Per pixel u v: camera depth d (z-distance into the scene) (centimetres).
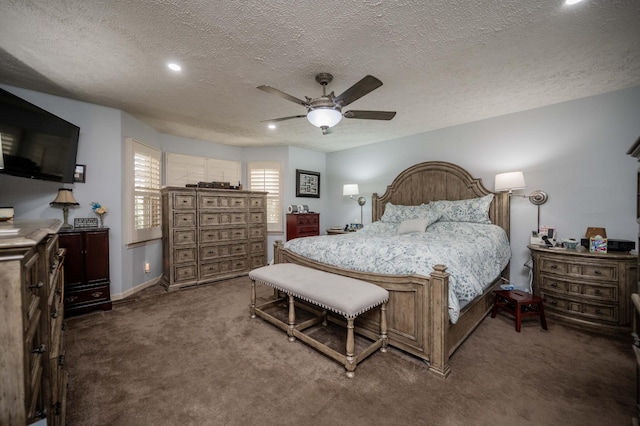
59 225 157
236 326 260
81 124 307
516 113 341
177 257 380
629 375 182
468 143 383
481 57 217
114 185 331
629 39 193
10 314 78
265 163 544
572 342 228
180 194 383
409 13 164
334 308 191
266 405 154
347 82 259
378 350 214
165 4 157
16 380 78
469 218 349
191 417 146
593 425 140
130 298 340
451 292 190
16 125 217
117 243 334
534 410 150
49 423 111
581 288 261
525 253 336
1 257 77
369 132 435
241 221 446
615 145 281
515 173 314
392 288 210
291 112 344
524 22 174
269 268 274
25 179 281
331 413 148
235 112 345
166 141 453
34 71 240
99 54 212
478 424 140
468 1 155
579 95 292
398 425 139
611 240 263
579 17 169
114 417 145
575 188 303
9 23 174
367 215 521
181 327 258
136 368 191
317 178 586
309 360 201
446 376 180
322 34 186
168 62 224
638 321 127
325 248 272
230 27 178
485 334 242
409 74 244
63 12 164
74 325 261
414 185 432
